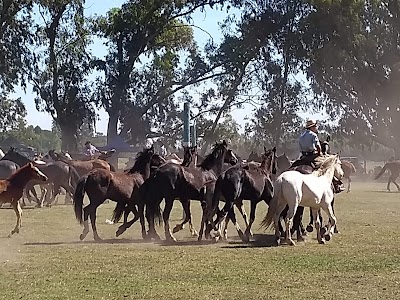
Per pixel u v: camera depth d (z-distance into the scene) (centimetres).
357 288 1094
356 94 5894
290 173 1595
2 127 5862
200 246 1596
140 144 5894
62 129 5628
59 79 5578
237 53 5853
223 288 1097
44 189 2819
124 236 1805
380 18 5772
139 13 5688
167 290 1082
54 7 5362
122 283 1138
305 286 1112
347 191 3784
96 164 2777
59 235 1817
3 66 5350
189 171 1709
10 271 1251
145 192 1694
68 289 1091
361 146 6288
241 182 1650
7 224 2097
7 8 5188
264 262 1347
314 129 1767
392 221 2130
